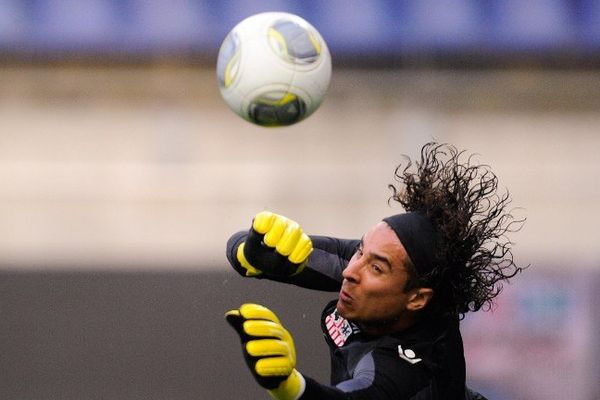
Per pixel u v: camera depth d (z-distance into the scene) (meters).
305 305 26.58
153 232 36.38
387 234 13.41
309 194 37.72
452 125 40.09
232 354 28.28
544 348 28.94
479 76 41.38
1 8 41.12
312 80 14.52
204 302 28.70
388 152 39.31
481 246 14.53
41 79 40.91
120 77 41.19
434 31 41.62
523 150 39.59
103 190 38.00
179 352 28.52
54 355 29.19
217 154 39.09
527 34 41.81
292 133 39.53
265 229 12.43
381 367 12.99
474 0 41.91
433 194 13.93
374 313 13.38
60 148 39.53
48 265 30.72
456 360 13.77
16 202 37.28
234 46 14.60
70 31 41.25
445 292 13.77
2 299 29.88
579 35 41.78
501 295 29.03
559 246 35.28
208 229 36.84
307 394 11.74
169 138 39.91
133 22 41.47
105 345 29.14
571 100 41.09
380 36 41.50
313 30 14.84
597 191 37.88
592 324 29.14
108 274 29.77
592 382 28.84
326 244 15.34
